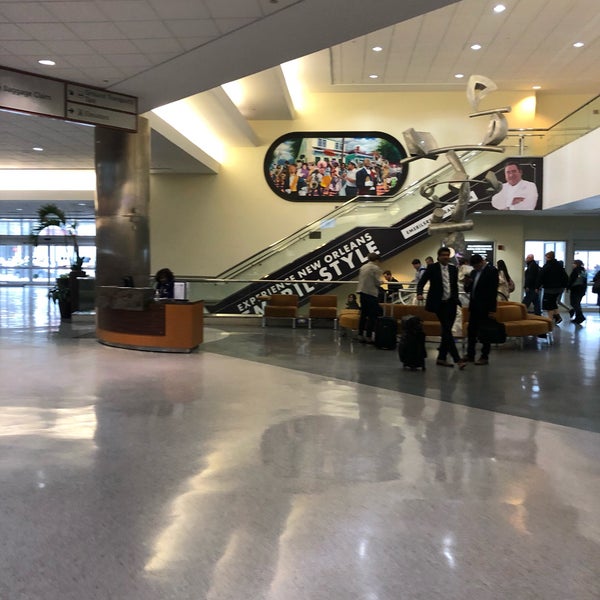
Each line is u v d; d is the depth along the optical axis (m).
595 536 2.71
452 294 7.27
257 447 4.01
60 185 18.09
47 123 10.64
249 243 16.50
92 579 2.29
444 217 13.56
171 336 8.45
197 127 14.12
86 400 5.36
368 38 12.36
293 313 12.35
